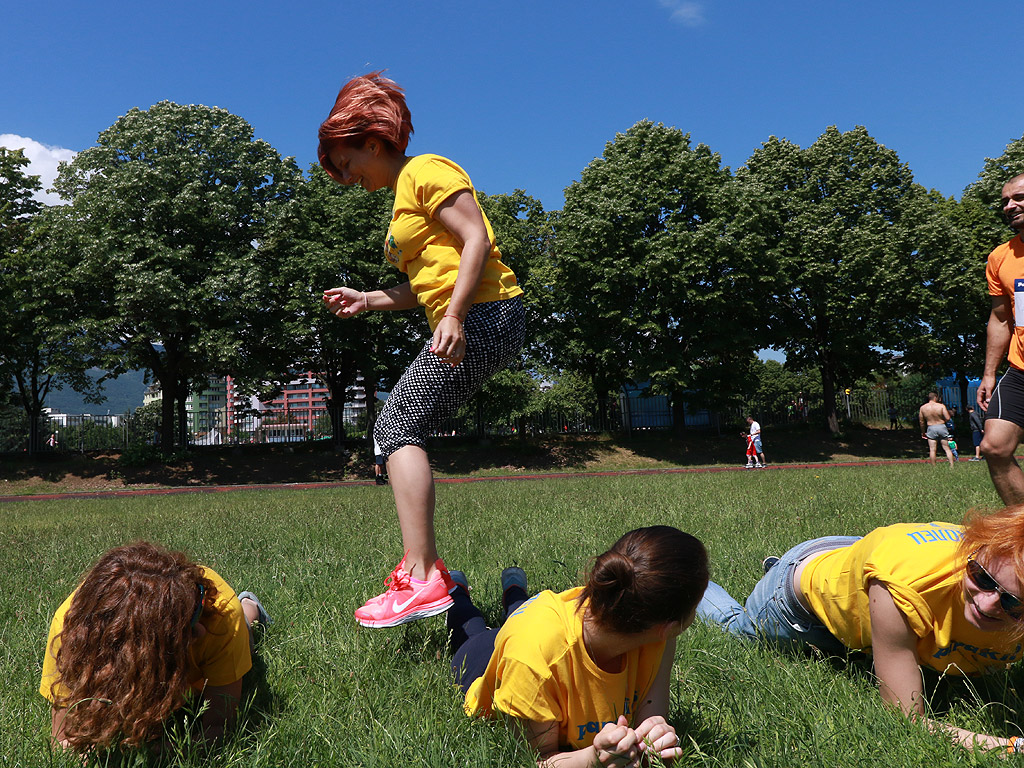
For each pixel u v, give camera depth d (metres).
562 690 1.97
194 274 27.09
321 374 33.28
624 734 1.84
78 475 27.55
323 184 31.14
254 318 27.89
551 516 7.42
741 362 33.50
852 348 33.47
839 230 32.62
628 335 31.92
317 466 29.59
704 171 31.39
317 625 3.25
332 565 4.92
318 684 2.57
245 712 2.31
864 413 39.59
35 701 2.53
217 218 26.75
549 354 34.31
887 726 2.06
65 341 26.70
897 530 2.28
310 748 2.07
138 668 1.85
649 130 32.47
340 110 2.80
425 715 2.24
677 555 1.76
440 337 2.56
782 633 2.82
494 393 31.23
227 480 27.86
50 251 26.36
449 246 2.73
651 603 1.73
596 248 30.81
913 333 32.50
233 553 5.71
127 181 25.86
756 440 27.27
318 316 28.05
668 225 30.67
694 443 33.59
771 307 33.47
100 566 1.98
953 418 37.16
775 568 2.91
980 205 35.06
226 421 32.78
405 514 2.68
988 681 2.40
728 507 7.45
